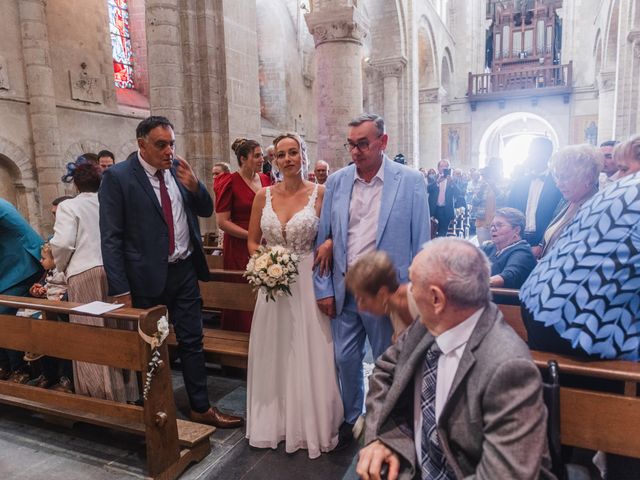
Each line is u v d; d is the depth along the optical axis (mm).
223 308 3887
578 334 1604
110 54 11789
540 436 1258
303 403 2770
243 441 2965
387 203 2584
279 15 18641
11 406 3516
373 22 15016
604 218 1621
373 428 1620
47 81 9867
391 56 15023
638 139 2465
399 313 1709
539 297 1729
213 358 3500
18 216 3869
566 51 23766
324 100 8891
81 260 3070
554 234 2885
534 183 4250
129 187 2773
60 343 2793
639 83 11391
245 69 7309
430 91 21250
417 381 1580
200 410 3113
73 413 2896
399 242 2570
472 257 1376
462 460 1420
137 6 13320
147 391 2488
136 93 13570
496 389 1296
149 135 2719
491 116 24688
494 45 25641
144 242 2822
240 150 4008
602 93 19125
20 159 9727
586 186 2680
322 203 2801
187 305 3059
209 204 3176
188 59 6645
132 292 2869
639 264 1539
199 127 6820
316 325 2762
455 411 1396
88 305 2730
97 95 11352
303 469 2654
